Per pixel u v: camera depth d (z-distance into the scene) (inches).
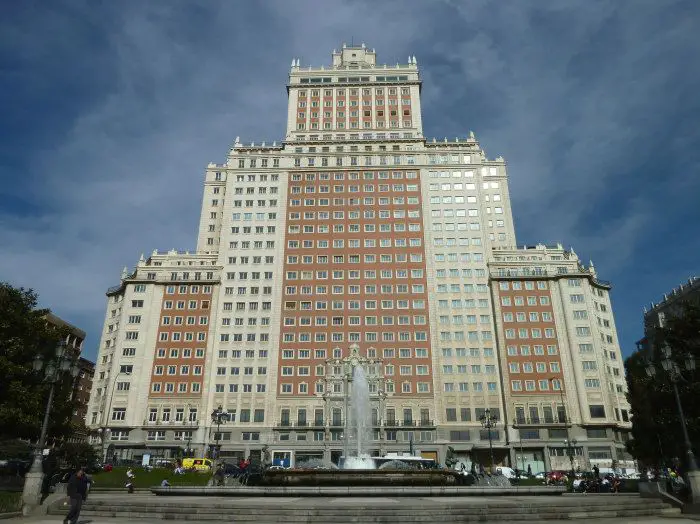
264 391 3725.4
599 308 3843.5
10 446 1851.6
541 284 3870.6
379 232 4195.4
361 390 3624.5
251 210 4303.6
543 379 3609.7
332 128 4714.6
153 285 3976.4
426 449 3513.8
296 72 4970.5
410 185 4360.2
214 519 885.8
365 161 4466.0
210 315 3927.2
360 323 3900.1
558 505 959.6
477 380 3690.9
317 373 3769.7
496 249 4173.2
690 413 1566.2
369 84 4840.1
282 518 867.4
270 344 3855.8
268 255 4141.2
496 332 3789.4
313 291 4018.2
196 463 2800.2
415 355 3786.9
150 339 3836.1
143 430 3599.9
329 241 4180.6
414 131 4658.0
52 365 1203.2
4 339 1533.0
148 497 1186.0
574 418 3486.7
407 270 4052.7
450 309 3907.5
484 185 4424.2
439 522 859.4
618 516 960.9
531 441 3447.3
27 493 1017.5
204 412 3654.0
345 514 870.4
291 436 3597.4
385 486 1216.2
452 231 4168.3
